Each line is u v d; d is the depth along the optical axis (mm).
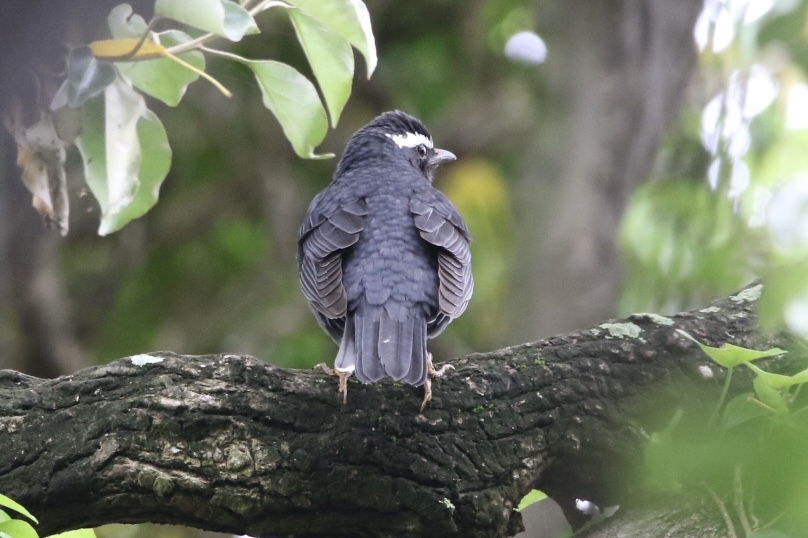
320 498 8133
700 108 19453
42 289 18203
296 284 21297
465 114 22125
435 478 8266
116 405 7996
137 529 17875
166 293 21828
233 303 21531
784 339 9258
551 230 18359
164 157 8125
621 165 18531
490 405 8633
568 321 17922
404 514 8258
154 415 7965
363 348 9422
